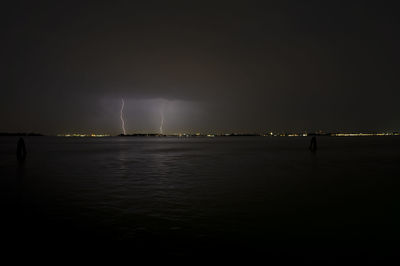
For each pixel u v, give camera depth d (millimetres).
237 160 43438
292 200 16203
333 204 15219
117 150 73062
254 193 18172
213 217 12766
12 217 12719
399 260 8711
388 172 28625
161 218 12578
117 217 12711
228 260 8594
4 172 28766
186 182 22672
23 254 8930
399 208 14430
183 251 9148
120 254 8914
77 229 11102
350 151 67438
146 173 28141
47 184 21734
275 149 78062
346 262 8562
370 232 10984
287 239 10234
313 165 35844
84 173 28078
